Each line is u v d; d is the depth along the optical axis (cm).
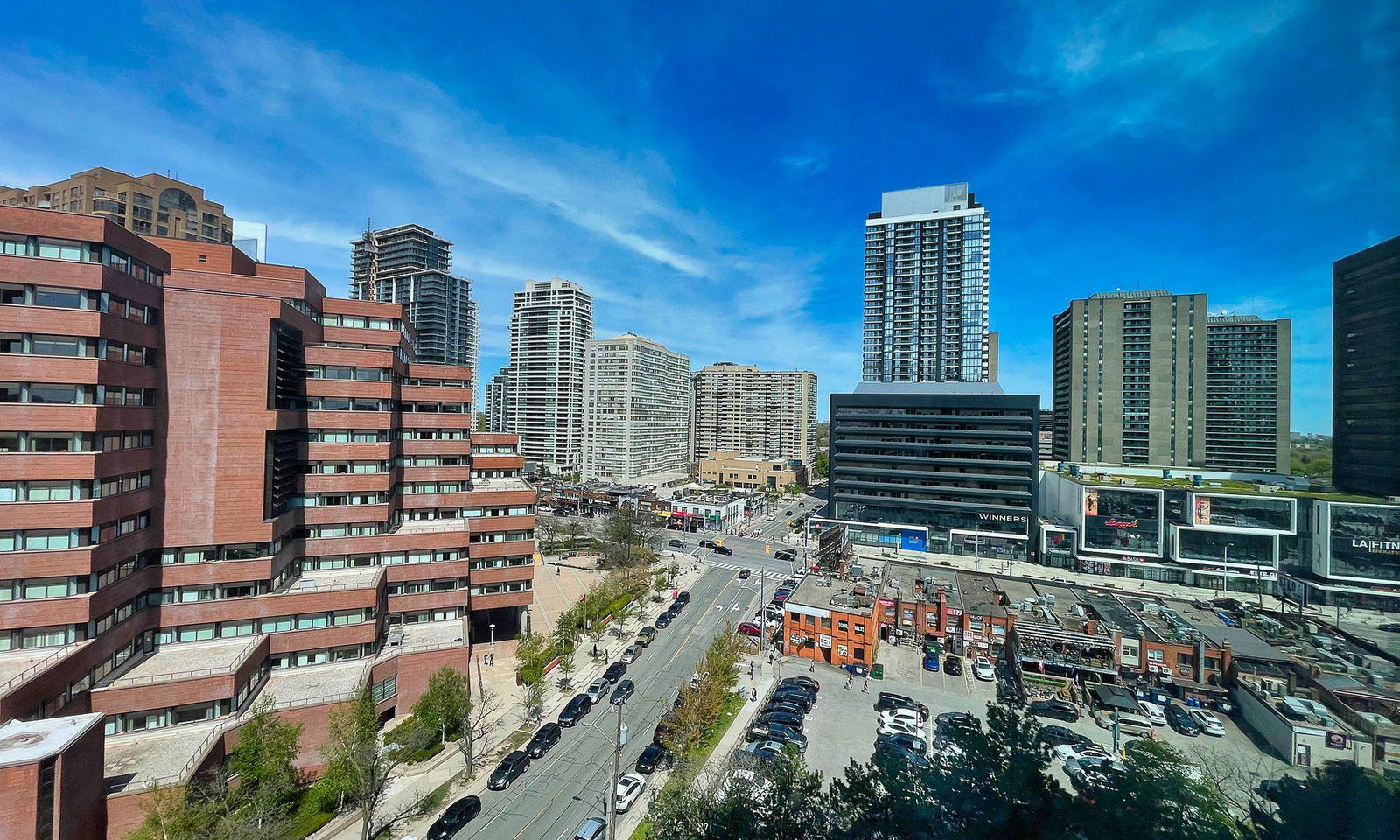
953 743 1877
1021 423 10369
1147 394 12769
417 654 4700
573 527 11475
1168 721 4675
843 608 6075
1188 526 8831
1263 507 8444
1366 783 1622
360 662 4597
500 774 3875
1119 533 9269
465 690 4331
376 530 5419
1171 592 8388
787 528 13038
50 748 2622
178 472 4188
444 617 5556
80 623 3438
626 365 16288
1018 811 1675
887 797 1842
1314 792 1616
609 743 4419
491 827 3481
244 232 6009
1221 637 5512
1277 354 11744
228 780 3353
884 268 15862
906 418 11038
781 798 2083
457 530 5678
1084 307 13262
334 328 5703
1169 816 1619
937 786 1794
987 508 10400
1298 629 5953
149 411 4044
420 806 3653
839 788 1950
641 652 6219
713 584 8738
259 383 4425
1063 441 14675
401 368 6128
